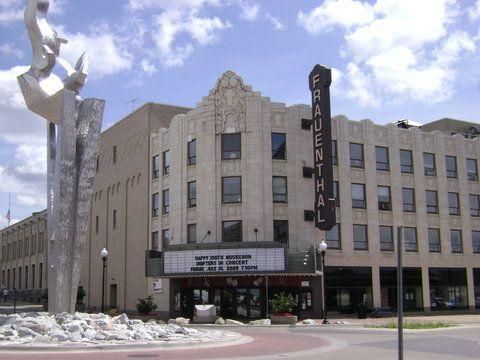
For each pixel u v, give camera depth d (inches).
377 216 1823.3
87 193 937.5
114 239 2213.3
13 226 4222.4
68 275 904.3
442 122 2289.6
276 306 1445.6
